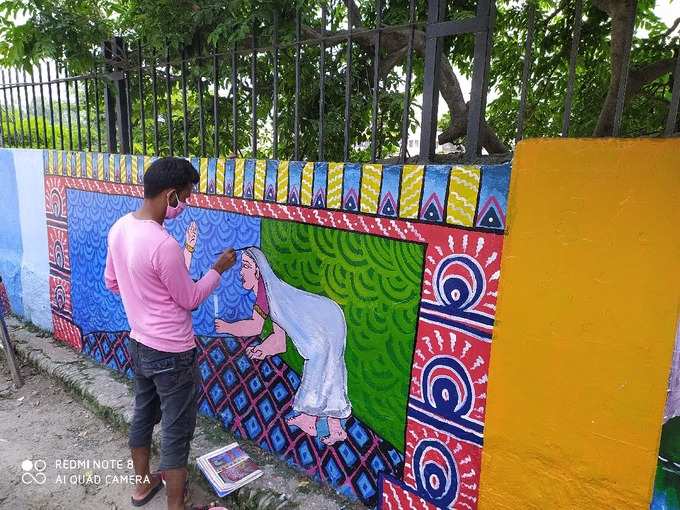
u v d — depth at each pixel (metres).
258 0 2.69
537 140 1.63
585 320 1.61
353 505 2.43
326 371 2.49
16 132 4.86
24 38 4.12
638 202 1.47
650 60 3.75
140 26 3.40
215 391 3.13
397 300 2.14
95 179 3.78
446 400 2.03
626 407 1.57
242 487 2.56
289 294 2.60
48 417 3.48
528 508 1.83
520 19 4.17
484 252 1.82
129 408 3.32
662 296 1.46
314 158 3.86
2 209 5.04
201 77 3.05
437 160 2.17
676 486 1.52
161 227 2.23
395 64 3.72
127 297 2.27
